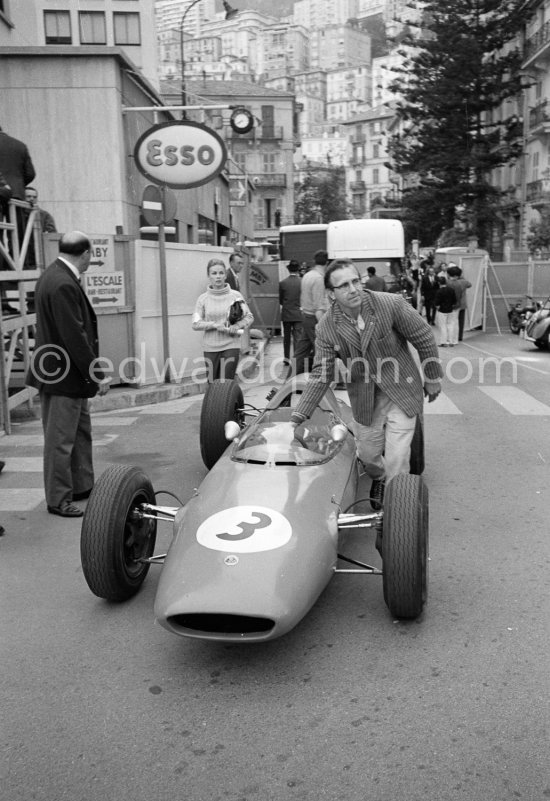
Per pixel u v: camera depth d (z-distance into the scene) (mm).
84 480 6523
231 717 3428
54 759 3162
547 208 32562
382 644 4043
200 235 24312
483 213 42281
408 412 4883
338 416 5758
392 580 4043
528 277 22656
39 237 10242
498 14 40625
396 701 3506
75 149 15938
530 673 3711
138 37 37469
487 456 7738
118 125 15859
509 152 41906
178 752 3189
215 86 69688
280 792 2932
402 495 4180
